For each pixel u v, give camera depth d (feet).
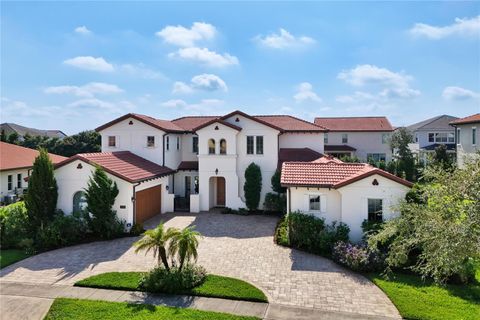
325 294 42.14
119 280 45.03
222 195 98.37
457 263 31.01
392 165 133.69
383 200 58.13
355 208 59.16
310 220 59.67
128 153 92.17
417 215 38.93
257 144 91.81
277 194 89.35
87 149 169.17
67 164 69.41
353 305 39.22
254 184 89.15
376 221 58.44
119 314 36.32
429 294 41.32
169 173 93.15
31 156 121.80
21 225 62.44
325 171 65.26
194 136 107.86
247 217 85.30
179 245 44.09
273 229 73.51
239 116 92.32
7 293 42.29
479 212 31.30
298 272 49.37
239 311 37.45
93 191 64.44
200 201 92.79
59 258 55.01
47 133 288.71
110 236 65.21
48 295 41.65
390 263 43.21
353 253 50.37
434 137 179.93
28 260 54.13
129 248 59.82
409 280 45.70
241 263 53.06
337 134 169.89
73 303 38.91
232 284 44.11
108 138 97.04
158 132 94.48
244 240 65.41
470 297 40.57
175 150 103.45
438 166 46.75
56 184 67.10
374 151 167.73
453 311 36.91
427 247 35.14
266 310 37.88
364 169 63.10
